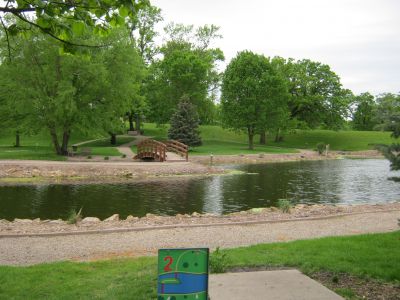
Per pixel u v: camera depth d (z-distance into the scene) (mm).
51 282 7402
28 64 34906
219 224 13492
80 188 25469
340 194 24844
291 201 22172
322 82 70375
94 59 36406
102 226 13484
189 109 50469
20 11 5656
